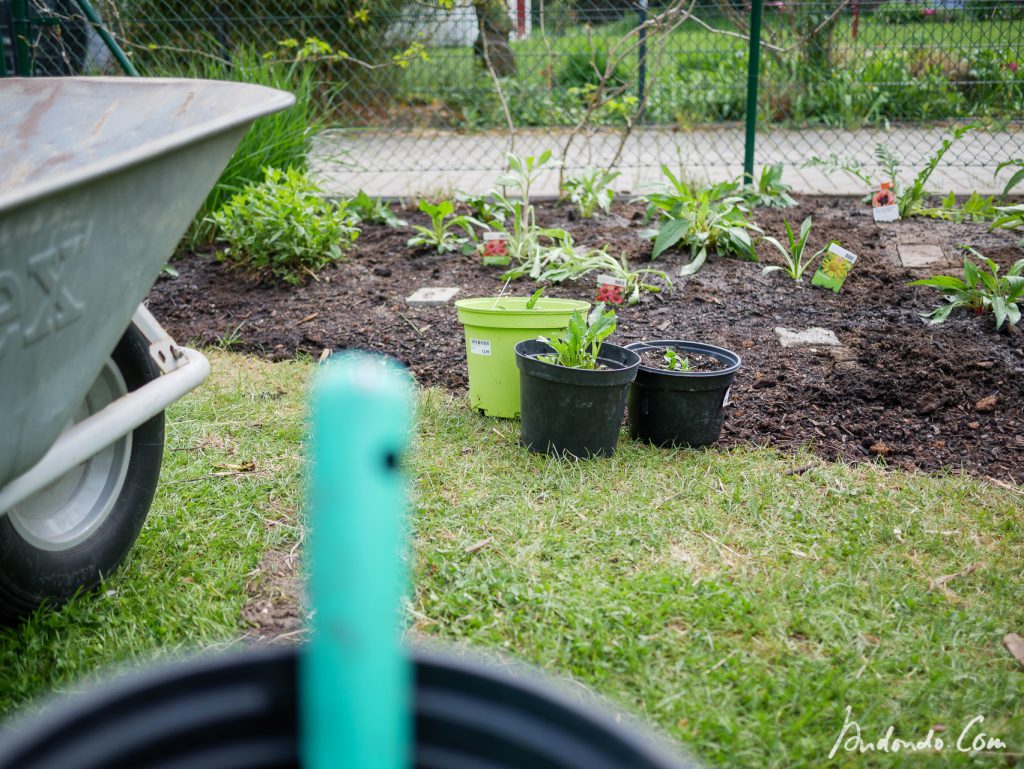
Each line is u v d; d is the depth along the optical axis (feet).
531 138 29.43
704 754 5.29
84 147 6.63
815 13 29.53
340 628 1.57
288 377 11.57
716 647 6.24
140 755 1.99
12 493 5.02
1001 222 16.87
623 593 6.80
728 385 9.52
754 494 8.43
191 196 5.06
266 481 8.72
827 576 7.20
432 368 11.85
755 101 20.17
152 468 7.33
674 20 22.52
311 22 26.48
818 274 14.52
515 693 2.15
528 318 9.80
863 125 29.81
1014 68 26.99
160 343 6.64
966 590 7.05
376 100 28.02
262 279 15.55
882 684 5.93
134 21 22.56
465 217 17.01
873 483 8.77
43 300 4.18
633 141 28.81
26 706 5.60
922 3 26.84
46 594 6.42
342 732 1.62
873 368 11.49
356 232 16.60
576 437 9.06
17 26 20.03
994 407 10.42
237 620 6.58
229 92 6.06
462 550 7.39
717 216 16.20
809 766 5.24
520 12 27.76
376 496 1.54
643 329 12.91
